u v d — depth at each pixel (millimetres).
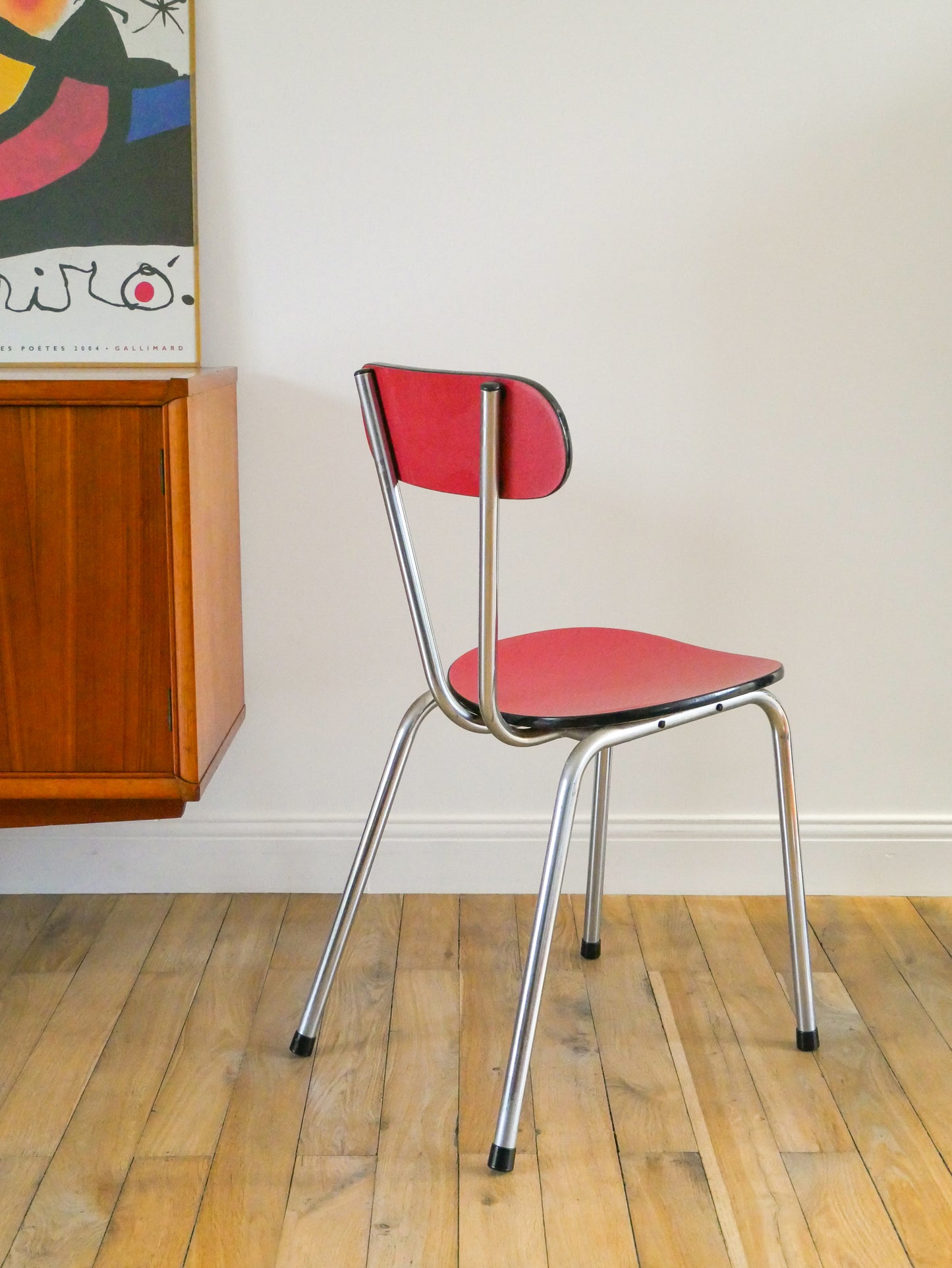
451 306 1693
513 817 1854
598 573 1782
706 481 1752
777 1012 1535
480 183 1657
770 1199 1194
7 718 1471
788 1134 1294
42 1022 1489
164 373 1559
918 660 1815
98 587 1434
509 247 1675
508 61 1622
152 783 1490
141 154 1628
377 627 1795
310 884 1865
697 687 1295
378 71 1624
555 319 1697
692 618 1801
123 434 1393
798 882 1416
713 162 1651
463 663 1415
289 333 1698
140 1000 1543
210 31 1612
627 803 1860
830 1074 1403
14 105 1611
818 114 1639
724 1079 1391
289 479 1742
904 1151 1269
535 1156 1255
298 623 1792
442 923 1768
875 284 1688
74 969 1620
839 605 1796
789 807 1403
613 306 1694
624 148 1647
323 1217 1162
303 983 1592
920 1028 1502
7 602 1435
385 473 1186
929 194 1662
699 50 1621
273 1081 1375
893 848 1863
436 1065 1411
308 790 1851
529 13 1608
